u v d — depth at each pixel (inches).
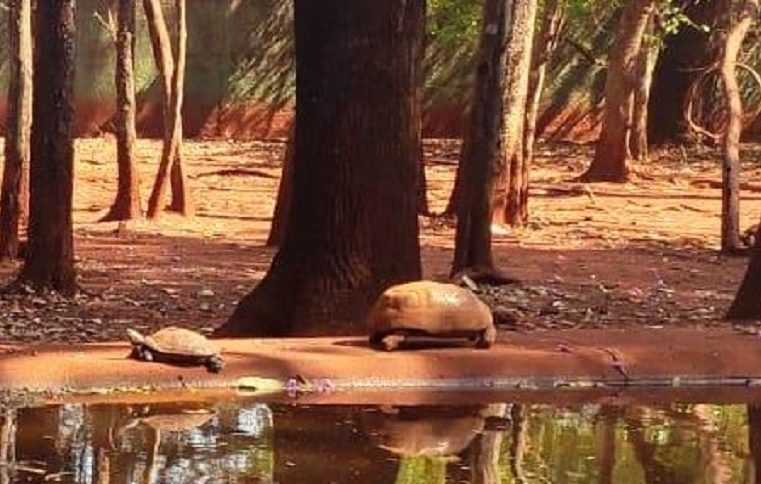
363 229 437.7
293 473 281.0
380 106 437.1
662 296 574.2
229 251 709.3
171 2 1459.2
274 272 446.9
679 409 364.8
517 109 808.3
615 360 398.9
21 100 643.5
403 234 442.3
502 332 446.0
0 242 647.8
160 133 1460.4
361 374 380.5
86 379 364.8
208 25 1476.4
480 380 386.0
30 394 358.9
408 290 402.0
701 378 402.6
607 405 369.1
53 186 542.0
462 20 1115.3
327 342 410.6
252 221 870.4
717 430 337.1
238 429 324.2
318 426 330.0
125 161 831.1
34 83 544.7
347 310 436.5
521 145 820.6
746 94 1455.5
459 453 304.3
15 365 363.9
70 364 366.3
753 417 355.3
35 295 537.0
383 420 339.6
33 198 544.7
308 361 381.7
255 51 1483.8
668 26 1178.6
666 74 1411.2
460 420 343.0
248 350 392.5
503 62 586.6
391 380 381.1
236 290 572.7
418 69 447.5
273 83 1486.2
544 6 956.6
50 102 538.6
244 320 444.1
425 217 868.0
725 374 404.8
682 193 1090.1
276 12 1482.5
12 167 644.7
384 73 436.8
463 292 405.4
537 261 689.6
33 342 433.1
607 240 796.0
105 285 578.2
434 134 1497.3
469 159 598.2
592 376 394.3
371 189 437.7
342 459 295.4
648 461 299.1
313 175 439.8
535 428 335.3
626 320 503.5
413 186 445.4
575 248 755.4
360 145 436.8
